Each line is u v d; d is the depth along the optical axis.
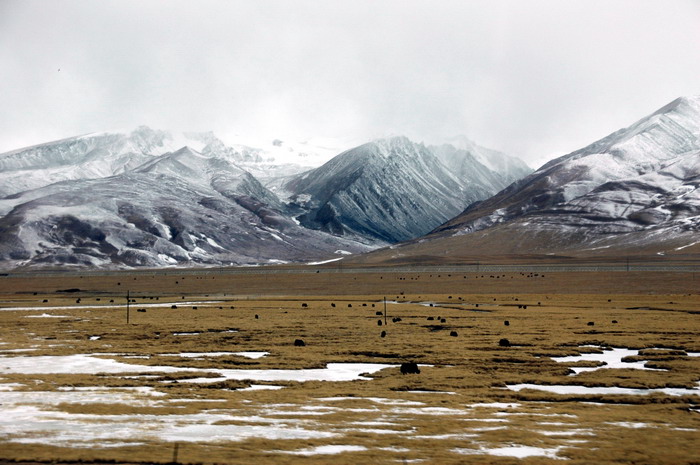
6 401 50.47
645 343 90.50
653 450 37.19
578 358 78.69
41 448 36.34
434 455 35.97
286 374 66.44
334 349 84.44
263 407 48.81
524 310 153.38
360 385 58.44
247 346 88.81
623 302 177.50
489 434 40.66
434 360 74.50
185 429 41.72
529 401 52.06
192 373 65.50
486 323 120.12
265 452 36.16
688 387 58.50
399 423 43.69
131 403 50.03
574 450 37.09
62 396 52.91
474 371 66.62
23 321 129.38
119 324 121.12
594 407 49.59
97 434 40.03
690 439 39.69
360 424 43.38
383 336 99.12
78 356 79.75
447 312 147.38
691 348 85.56
